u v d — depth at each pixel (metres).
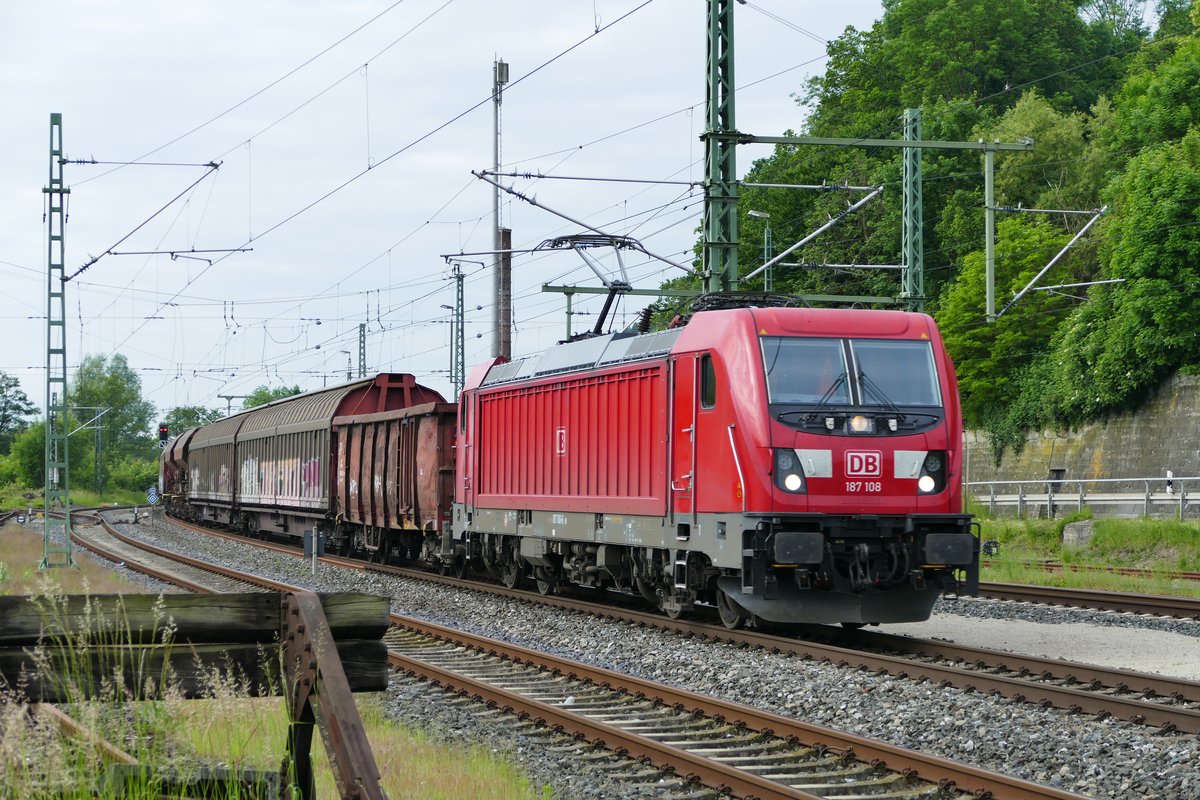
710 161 24.23
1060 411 51.12
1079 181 60.16
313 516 39.00
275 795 6.52
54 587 6.61
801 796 8.63
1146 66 70.44
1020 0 72.31
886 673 13.84
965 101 66.56
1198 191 45.75
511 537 24.80
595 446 20.67
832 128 76.06
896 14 76.25
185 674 6.65
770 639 16.03
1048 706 11.84
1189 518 39.25
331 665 6.32
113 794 6.28
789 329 16.66
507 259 45.66
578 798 9.32
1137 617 19.12
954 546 16.03
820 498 16.06
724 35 24.33
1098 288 50.06
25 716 6.33
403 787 8.91
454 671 15.04
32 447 123.81
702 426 17.20
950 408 16.75
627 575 20.88
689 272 27.12
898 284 62.84
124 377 160.62
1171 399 46.28
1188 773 9.34
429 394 38.22
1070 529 33.84
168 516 70.69
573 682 14.17
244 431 49.38
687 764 9.77
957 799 9.04
